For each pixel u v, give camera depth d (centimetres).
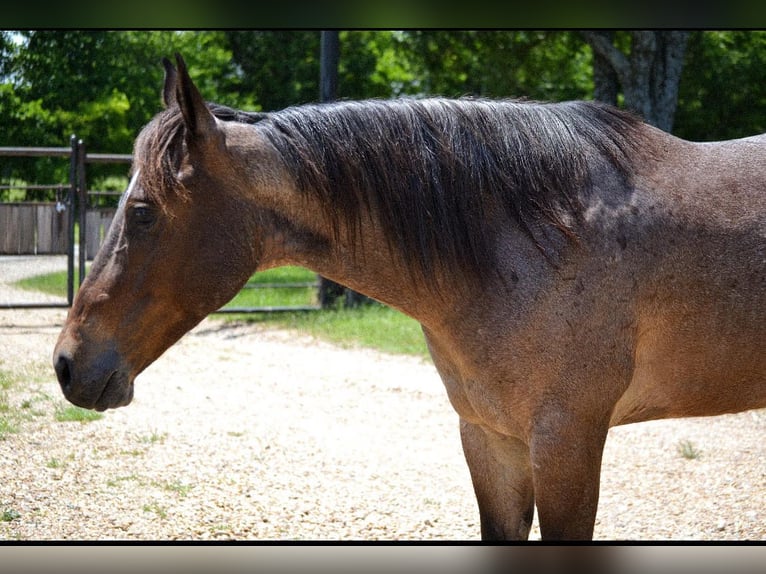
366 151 228
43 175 1295
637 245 226
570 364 221
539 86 1254
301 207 226
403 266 230
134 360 222
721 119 1075
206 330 909
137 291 217
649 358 234
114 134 1331
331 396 626
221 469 448
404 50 1288
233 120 228
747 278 231
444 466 471
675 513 398
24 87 1245
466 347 230
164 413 556
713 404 243
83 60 1272
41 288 1079
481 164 229
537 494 226
